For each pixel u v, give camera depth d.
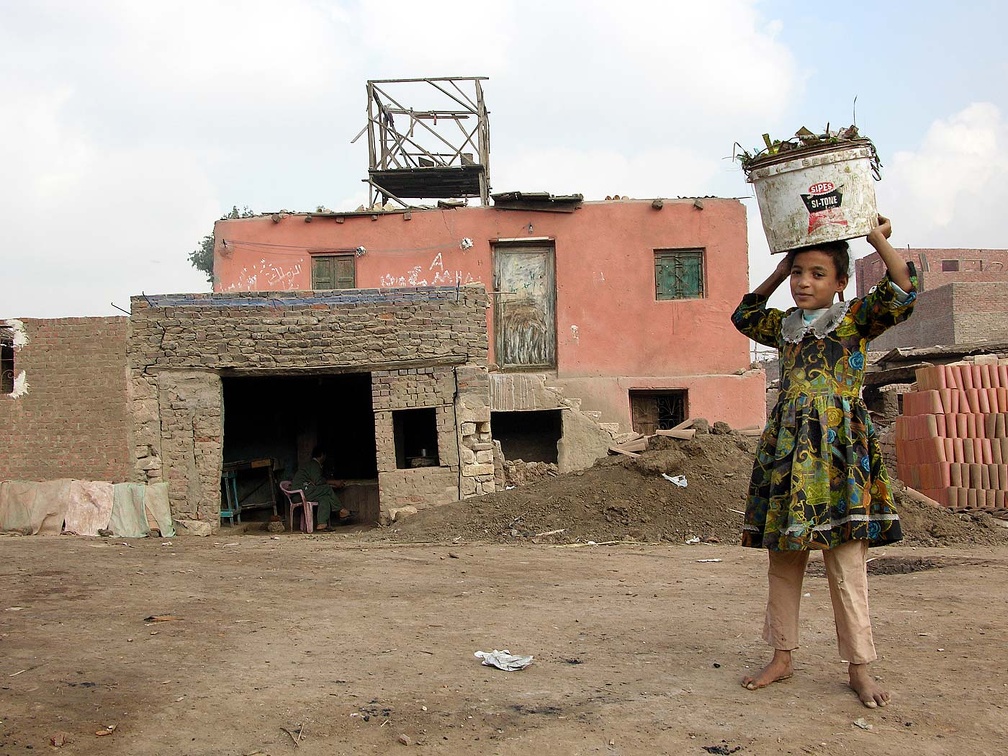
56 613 6.47
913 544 12.27
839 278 4.21
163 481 15.83
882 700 4.07
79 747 3.69
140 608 6.70
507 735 3.79
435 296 16.20
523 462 18.42
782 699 4.20
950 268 43.84
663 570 9.16
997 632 5.52
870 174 4.16
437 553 10.87
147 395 15.88
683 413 20.28
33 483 15.48
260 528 18.41
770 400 30.27
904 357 23.78
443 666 4.86
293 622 6.11
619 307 20.03
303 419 20.05
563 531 12.60
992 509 14.75
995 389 15.28
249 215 20.69
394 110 23.19
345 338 16.12
